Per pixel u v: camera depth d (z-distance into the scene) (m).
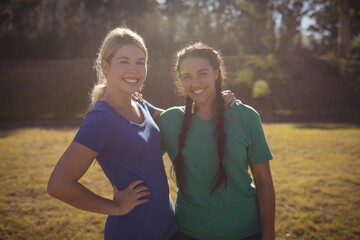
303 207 5.76
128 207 2.26
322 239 4.72
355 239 4.72
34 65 30.61
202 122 2.52
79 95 25.97
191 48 2.56
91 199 2.14
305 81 29.03
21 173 7.84
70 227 5.09
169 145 2.62
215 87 2.57
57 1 36.88
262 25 41.75
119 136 2.27
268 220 2.55
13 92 26.34
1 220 5.32
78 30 34.66
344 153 10.02
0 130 16.98
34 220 5.32
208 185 2.54
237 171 2.50
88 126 2.16
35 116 22.52
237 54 36.75
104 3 36.25
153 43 33.25
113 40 2.41
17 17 38.19
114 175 2.32
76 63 30.44
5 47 32.38
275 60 32.66
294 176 7.60
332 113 23.86
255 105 25.64
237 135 2.45
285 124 19.17
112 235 2.35
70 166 2.08
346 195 6.34
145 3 37.12
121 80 2.39
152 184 2.39
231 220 2.51
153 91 26.36
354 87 28.09
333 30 47.31
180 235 2.63
